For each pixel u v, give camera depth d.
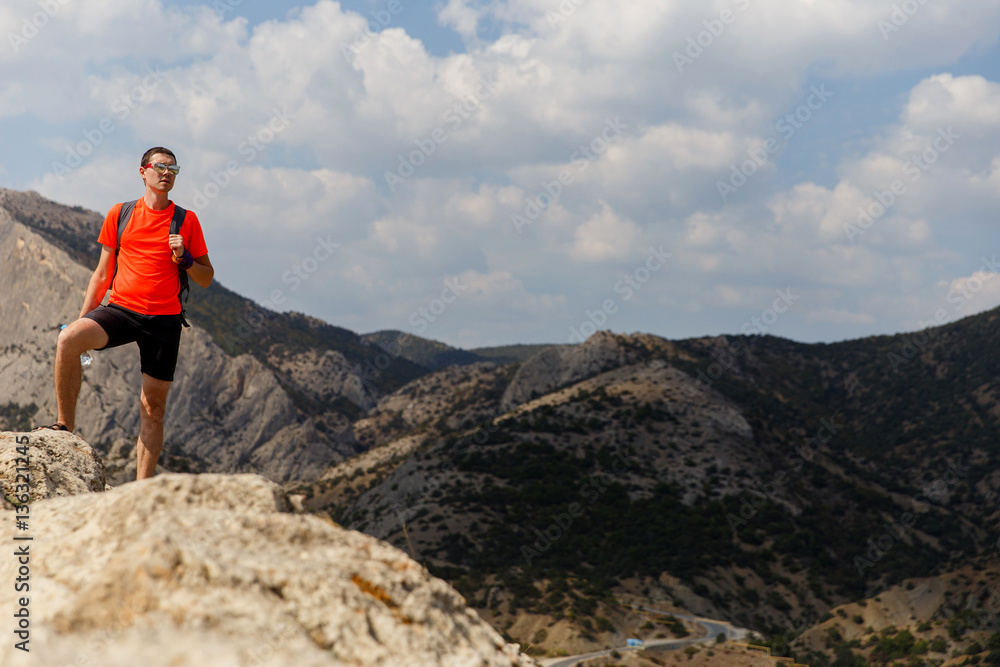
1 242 170.25
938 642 70.12
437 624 2.63
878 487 126.62
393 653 2.37
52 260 164.00
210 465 171.38
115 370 142.88
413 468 125.06
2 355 150.75
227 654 2.04
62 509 3.41
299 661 2.10
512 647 2.92
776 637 75.88
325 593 2.44
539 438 130.62
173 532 2.56
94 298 5.00
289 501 3.40
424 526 99.38
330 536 2.92
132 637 2.11
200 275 5.12
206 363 186.62
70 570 2.78
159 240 4.87
